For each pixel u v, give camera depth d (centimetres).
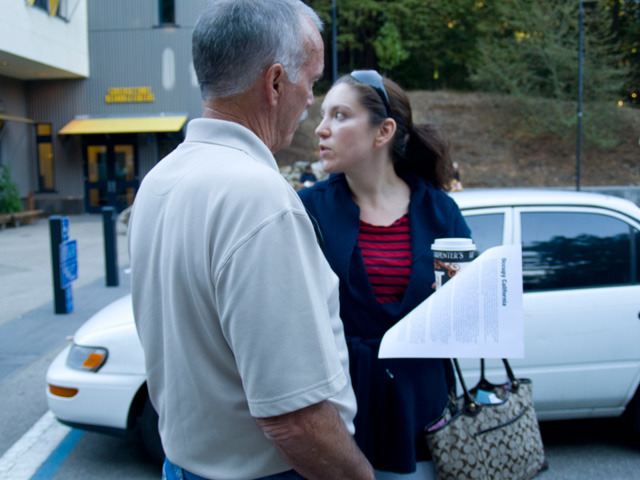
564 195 348
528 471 154
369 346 156
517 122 2483
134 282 125
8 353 535
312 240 107
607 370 316
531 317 311
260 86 117
